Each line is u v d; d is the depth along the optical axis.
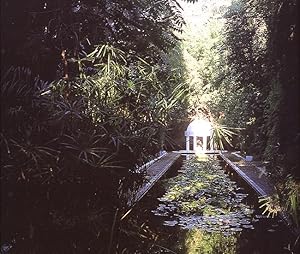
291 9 4.29
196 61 18.41
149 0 3.25
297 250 3.87
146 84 2.67
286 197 4.25
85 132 2.19
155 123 2.58
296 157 4.17
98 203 2.37
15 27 2.29
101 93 2.49
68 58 2.72
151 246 3.15
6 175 1.94
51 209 2.14
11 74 2.07
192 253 3.74
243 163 11.00
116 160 2.39
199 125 16.14
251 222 4.94
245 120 11.45
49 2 2.59
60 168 2.08
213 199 6.32
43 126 2.07
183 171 9.93
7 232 2.09
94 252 2.38
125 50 2.97
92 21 2.81
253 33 8.91
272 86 5.54
